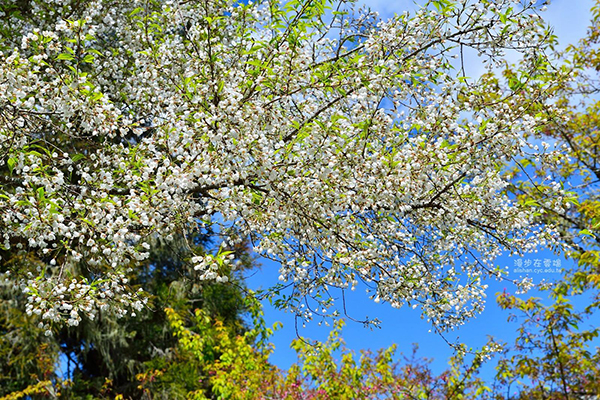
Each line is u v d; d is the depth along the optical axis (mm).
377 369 7301
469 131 3004
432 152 2928
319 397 6914
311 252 3422
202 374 11016
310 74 3061
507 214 3492
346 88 3176
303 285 3818
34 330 8609
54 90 2902
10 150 2936
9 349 8625
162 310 11109
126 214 3006
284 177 2900
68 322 2762
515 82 3312
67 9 4441
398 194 3000
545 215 5957
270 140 3166
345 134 2891
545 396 6535
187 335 9766
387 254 3844
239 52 3666
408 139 3053
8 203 3006
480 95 3527
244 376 7914
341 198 2947
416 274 3783
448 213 3412
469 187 3277
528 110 3242
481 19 3295
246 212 3127
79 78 2742
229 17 3721
